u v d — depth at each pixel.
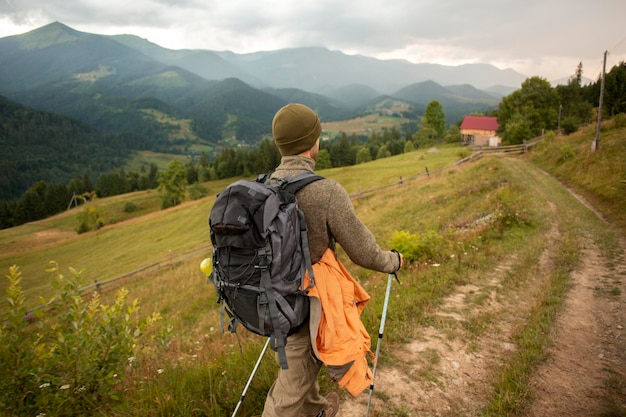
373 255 1.86
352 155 145.25
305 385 1.92
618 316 5.29
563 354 4.20
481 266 7.51
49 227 104.12
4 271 45.00
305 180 1.79
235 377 3.29
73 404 2.80
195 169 154.00
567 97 80.38
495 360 3.99
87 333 3.08
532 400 3.32
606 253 8.74
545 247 9.25
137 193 142.38
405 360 3.92
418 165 55.41
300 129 1.85
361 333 1.96
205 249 28.69
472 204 15.94
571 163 24.20
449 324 4.80
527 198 15.16
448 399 3.31
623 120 33.44
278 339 1.65
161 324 10.10
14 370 2.71
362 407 3.15
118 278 25.16
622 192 14.77
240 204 1.63
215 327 8.65
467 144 92.06
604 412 3.09
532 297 6.04
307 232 1.78
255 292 1.63
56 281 3.22
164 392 3.02
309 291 1.74
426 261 8.31
